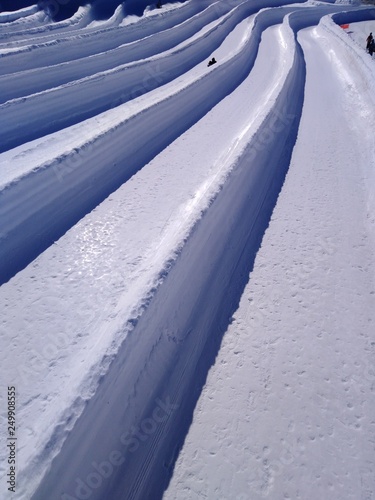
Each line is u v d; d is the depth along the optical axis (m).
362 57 13.23
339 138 8.72
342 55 15.95
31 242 5.08
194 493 2.76
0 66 12.74
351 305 4.38
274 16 27.73
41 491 2.38
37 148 6.89
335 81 13.38
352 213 6.03
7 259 4.74
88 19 26.45
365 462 2.94
